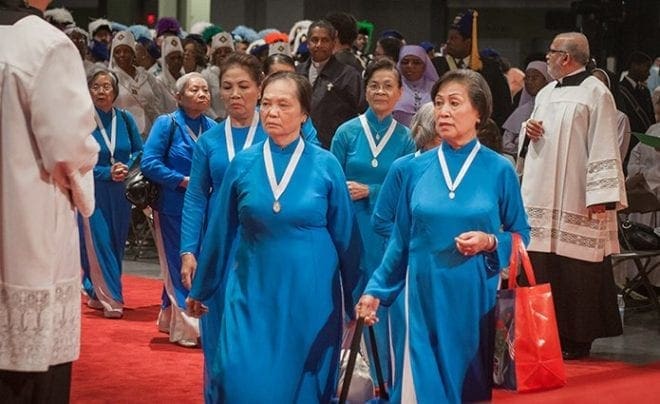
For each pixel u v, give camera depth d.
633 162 11.84
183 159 8.77
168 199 8.79
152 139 8.80
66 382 5.05
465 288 5.36
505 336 5.34
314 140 7.30
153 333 9.38
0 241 4.78
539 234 8.59
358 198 7.40
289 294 5.60
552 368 5.29
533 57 12.78
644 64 14.37
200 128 8.85
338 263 5.77
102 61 14.89
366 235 7.41
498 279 5.45
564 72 8.67
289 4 22.84
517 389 5.28
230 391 5.56
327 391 5.69
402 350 5.78
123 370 7.97
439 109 5.46
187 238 6.68
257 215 5.62
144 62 15.09
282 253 5.61
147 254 14.37
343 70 10.09
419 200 5.45
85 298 11.02
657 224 11.77
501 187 5.45
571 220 8.56
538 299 5.34
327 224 5.75
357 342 5.49
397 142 7.50
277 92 5.68
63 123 4.69
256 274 5.63
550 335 5.32
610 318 8.87
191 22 19.09
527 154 8.73
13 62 4.70
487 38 24.61
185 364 8.21
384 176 7.45
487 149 5.54
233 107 6.68
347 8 24.00
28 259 4.76
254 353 5.56
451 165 5.48
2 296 4.79
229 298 5.70
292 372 5.59
